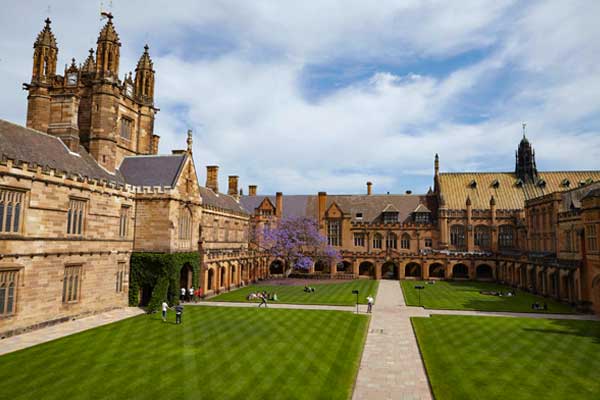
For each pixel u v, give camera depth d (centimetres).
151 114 5566
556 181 9019
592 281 4388
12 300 2975
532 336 3206
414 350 2814
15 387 2006
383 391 2077
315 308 4428
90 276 3759
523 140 9275
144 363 2402
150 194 4434
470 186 9294
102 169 4531
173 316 3812
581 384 2162
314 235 8269
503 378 2242
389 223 9150
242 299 5053
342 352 2678
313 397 1945
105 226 3962
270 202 9556
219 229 6475
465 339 3092
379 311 4338
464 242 8838
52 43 4662
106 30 4678
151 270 4322
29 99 4516
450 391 2055
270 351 2670
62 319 3425
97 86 4628
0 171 2822
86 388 2009
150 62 5581
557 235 5831
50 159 3619
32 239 3097
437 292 6066
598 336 3219
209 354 2594
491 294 5844
